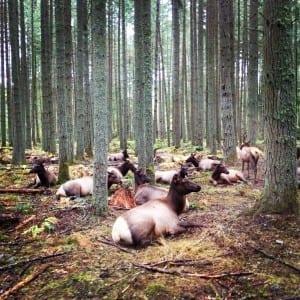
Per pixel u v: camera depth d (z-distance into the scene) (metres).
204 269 4.98
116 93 35.88
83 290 4.57
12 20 14.96
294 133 6.76
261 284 4.53
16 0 15.25
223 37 14.61
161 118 36.28
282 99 6.66
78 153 17.81
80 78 17.61
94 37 7.64
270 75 6.73
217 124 23.88
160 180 12.58
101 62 7.66
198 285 4.55
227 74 14.86
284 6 6.59
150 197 8.70
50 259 5.57
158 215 6.28
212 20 18.95
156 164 16.78
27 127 23.45
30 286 4.75
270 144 6.78
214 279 4.70
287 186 6.70
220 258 5.29
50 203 9.14
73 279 4.85
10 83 23.62
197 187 6.78
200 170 14.71
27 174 13.37
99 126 7.72
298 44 22.45
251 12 16.70
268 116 6.80
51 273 5.08
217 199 9.53
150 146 10.30
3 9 23.67
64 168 11.50
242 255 5.34
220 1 14.55
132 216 6.03
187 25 34.69
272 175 6.77
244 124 28.52
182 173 7.56
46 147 21.92
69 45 14.98
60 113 11.23
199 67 22.66
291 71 6.70
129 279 4.78
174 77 22.70
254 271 4.86
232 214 7.68
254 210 7.00
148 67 10.06
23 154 15.85
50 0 21.02
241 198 9.62
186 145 25.06
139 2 12.30
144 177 9.63
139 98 11.16
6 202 9.14
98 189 7.81
